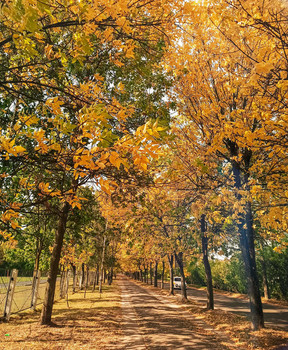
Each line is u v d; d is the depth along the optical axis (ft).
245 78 13.20
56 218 29.71
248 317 37.63
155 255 70.74
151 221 45.37
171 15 13.29
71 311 42.78
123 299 65.72
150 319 37.47
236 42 13.28
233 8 12.21
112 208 40.57
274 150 15.35
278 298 72.38
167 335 27.84
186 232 44.98
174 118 24.04
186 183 25.26
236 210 21.90
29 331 27.73
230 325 32.35
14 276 36.50
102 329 29.73
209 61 21.65
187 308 49.52
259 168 19.25
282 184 17.06
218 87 22.90
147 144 7.13
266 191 17.75
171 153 24.89
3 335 25.91
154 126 6.87
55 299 63.52
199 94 23.15
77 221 36.04
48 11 6.44
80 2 8.61
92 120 7.50
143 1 11.97
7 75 13.29
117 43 12.94
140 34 13.92
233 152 24.62
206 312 43.09
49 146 9.74
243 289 87.81
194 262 58.59
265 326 29.78
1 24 9.01
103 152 7.78
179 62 21.91
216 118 21.25
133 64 17.52
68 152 10.17
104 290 98.02
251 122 19.02
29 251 59.41
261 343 23.67
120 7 9.45
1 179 11.73
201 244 45.19
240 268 85.87
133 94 21.47
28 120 10.01
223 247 46.09
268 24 10.14
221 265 101.04
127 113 13.82
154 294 84.79
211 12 13.94
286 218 17.31
